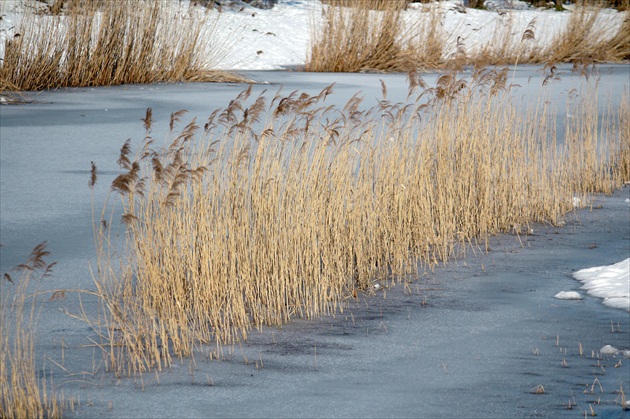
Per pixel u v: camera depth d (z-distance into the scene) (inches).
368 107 1847.9
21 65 2124.8
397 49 2797.7
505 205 1128.8
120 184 715.4
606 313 793.6
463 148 1098.7
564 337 730.2
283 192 828.0
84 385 616.7
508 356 684.7
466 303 831.1
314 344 713.6
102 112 1830.7
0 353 646.5
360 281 883.4
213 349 695.7
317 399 600.1
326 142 876.6
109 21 2261.3
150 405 585.9
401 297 851.4
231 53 2797.7
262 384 625.6
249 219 811.4
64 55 2253.9
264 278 791.1
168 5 2410.2
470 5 4065.0
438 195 1066.1
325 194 868.6
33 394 569.6
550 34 3545.8
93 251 946.7
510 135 1175.0
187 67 2399.1
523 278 916.0
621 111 1646.2
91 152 1451.8
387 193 967.0
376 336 734.5
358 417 571.5
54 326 734.5
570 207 1231.5
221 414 574.2
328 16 2743.6
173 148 826.8
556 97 2103.8
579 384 623.8
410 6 3358.8
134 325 709.9
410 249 1015.6
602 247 1040.2
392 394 609.0
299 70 2726.4
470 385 624.4
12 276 860.0
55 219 1071.0
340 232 885.8
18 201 1151.6
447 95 1119.0
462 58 1186.0
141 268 770.8
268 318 769.6
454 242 1066.1
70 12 2237.9
